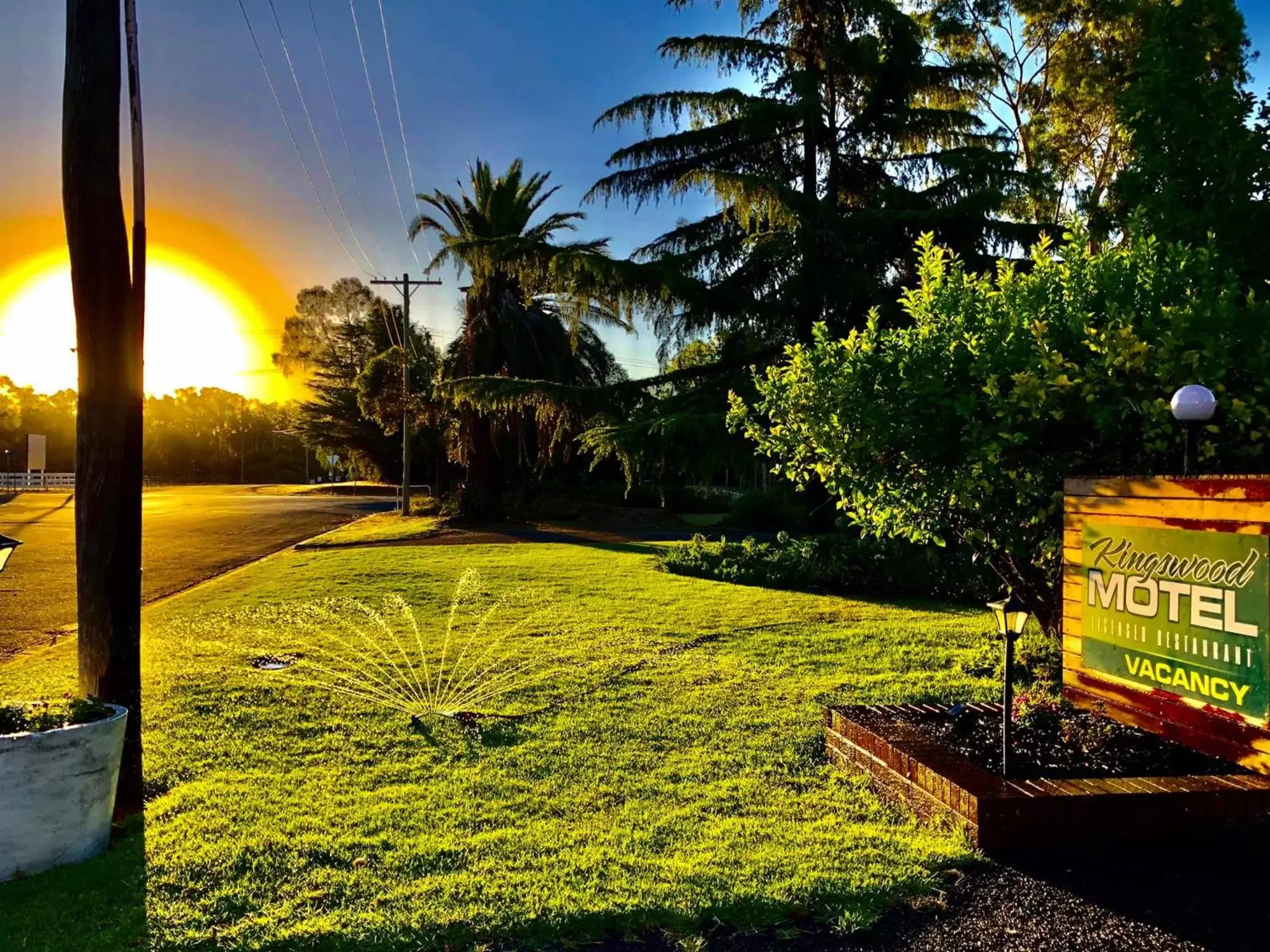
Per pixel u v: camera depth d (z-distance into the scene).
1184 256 5.20
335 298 55.47
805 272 13.91
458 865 3.74
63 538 23.42
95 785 3.89
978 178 14.59
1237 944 3.11
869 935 3.18
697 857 3.80
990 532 5.25
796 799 4.56
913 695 6.64
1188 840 3.97
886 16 14.71
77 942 3.14
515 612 10.78
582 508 32.44
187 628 9.91
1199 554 3.69
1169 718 3.84
